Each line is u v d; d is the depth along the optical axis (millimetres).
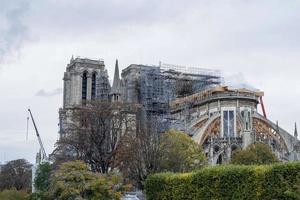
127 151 92062
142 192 74438
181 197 54812
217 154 142500
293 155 143750
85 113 101000
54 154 102125
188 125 156250
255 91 172500
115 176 60719
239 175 48188
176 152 95938
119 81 172125
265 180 45688
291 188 43062
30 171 159125
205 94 173375
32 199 65438
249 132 143750
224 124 159125
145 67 185500
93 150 98625
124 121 108438
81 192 55250
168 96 178000
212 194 50625
